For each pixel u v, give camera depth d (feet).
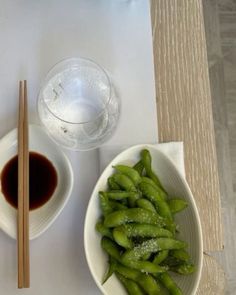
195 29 1.33
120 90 1.27
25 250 1.09
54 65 1.25
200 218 1.22
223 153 2.33
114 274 1.12
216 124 2.36
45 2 1.32
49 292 1.14
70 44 1.29
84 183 1.21
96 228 1.10
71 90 1.22
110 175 1.14
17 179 1.18
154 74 1.29
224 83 2.42
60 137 1.17
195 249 1.10
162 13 1.34
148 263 1.05
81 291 1.14
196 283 1.06
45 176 1.19
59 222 1.18
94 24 1.31
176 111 1.27
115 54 1.29
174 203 1.12
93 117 1.20
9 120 1.24
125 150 1.14
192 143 1.26
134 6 1.34
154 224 1.08
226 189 2.28
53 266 1.15
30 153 1.20
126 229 1.07
